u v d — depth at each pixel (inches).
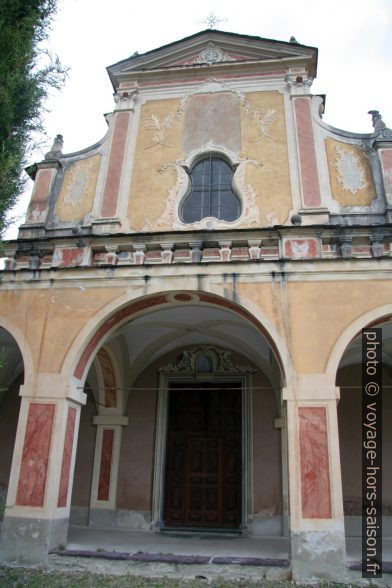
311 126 498.0
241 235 426.6
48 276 414.6
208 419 564.1
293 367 360.5
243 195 475.8
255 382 553.3
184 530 514.0
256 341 530.3
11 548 346.6
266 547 405.1
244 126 511.5
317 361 360.8
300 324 371.2
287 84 526.9
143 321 478.3
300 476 336.8
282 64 535.5
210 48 561.9
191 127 520.7
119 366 546.3
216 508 534.0
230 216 482.9
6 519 353.4
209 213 485.7
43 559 342.6
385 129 485.4
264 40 545.3
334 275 380.2
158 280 398.9
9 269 421.4
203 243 431.2
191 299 412.8
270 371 545.0
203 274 394.0
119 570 337.1
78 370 394.9
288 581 316.5
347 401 540.1
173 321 504.4
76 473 548.1
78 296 406.3
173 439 562.9
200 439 559.2
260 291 384.2
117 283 404.5
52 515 353.4
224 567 329.7
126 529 512.1
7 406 575.8
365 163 478.0
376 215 450.9
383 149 475.5
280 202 467.5
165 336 544.4
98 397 564.1
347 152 485.1
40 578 317.7
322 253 416.2
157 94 546.3
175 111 532.7
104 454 548.1
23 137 303.4
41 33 313.4
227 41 558.6
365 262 378.9
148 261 446.6
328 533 323.0
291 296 379.2
